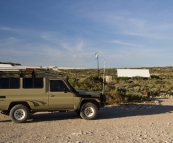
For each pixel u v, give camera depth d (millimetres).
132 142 7023
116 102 18234
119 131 8625
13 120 10609
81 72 86312
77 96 11336
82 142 7062
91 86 25828
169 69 115250
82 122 10727
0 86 10758
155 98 23781
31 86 10984
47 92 11078
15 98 10781
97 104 11742
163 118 11742
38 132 8648
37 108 11016
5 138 7719
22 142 7184
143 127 9406
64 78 11320
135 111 14328
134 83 47125
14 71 10805
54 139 7508
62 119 11602
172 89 35188
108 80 48906
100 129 9070
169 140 7262
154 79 60688
